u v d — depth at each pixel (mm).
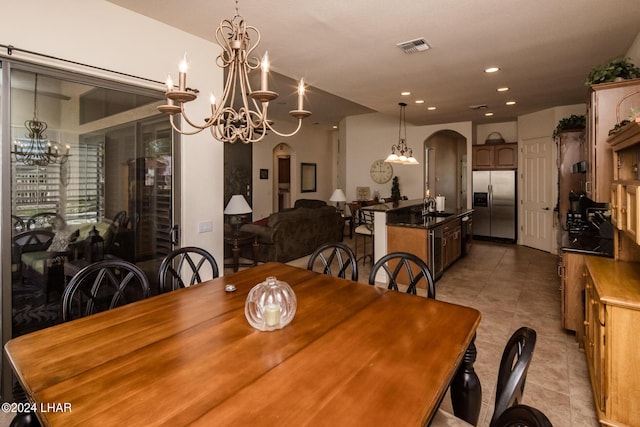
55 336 1498
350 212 9008
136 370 1235
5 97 2219
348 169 9203
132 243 2984
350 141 9148
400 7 2637
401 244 4609
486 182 7840
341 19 2834
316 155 10883
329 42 3264
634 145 2221
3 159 2225
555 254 6316
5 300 2252
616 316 1817
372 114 8766
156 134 3088
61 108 2502
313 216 6270
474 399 1648
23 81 2307
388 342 1460
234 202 5074
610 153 2613
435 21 2857
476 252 6664
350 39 3197
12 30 2205
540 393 2307
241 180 8781
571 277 3006
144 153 3016
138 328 1584
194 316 1728
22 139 2312
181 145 3246
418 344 1443
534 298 4090
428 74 4191
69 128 2555
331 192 11484
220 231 3584
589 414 2100
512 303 3926
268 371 1236
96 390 1115
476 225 8047
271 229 5562
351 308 1852
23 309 2346
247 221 8836
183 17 2879
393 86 4730
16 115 2279
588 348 2436
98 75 2617
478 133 8258
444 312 1795
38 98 2381
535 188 6883
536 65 3895
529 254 6449
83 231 2666
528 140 6977
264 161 9367
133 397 1082
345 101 7176
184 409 1027
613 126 2604
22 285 2340
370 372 1231
